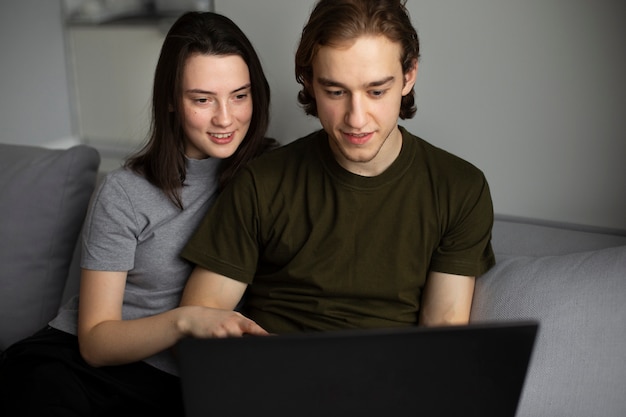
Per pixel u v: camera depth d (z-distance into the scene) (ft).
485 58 4.92
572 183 4.92
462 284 4.21
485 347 2.73
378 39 3.54
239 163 4.64
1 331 5.45
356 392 2.77
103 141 8.21
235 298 4.32
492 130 5.05
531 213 5.11
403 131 4.28
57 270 5.51
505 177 5.12
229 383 2.75
